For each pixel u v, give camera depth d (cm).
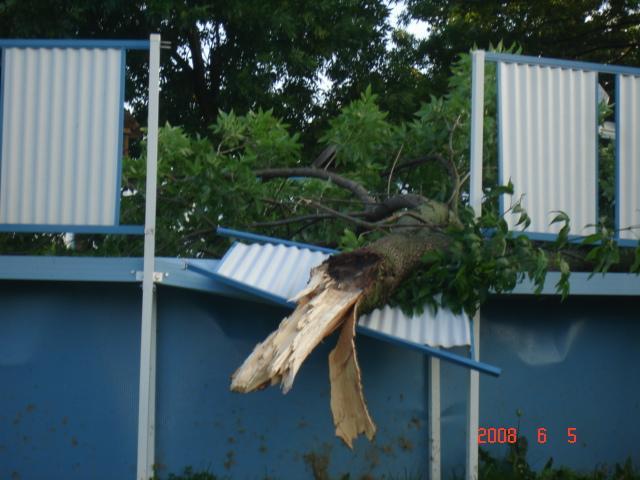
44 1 2080
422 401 841
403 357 843
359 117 1100
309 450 827
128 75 2412
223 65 2495
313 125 2620
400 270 750
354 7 2634
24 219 783
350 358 689
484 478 814
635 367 923
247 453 822
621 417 912
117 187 783
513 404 881
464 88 1057
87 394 819
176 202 1066
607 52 3120
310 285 704
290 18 2336
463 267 753
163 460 814
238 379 654
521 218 771
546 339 899
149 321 773
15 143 786
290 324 675
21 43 788
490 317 887
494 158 1015
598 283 865
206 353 827
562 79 838
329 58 2586
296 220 1050
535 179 823
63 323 826
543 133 828
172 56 2492
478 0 2894
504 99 820
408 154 1140
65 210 783
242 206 1044
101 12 2255
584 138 839
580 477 844
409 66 2823
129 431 814
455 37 2823
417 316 776
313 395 832
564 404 896
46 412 817
